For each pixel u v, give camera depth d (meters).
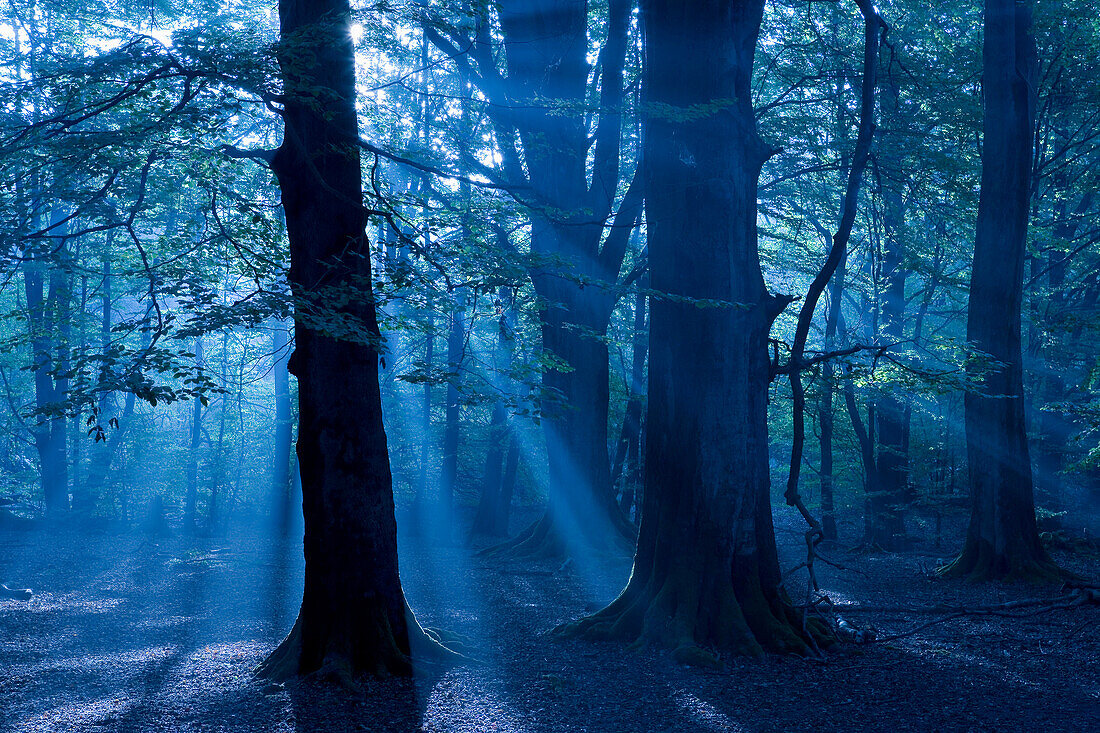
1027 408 22.03
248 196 9.88
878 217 18.97
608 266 17.25
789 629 9.32
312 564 8.45
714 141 9.43
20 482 26.41
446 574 16.14
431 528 26.78
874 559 18.92
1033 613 11.72
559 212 9.44
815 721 7.16
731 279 9.44
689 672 8.49
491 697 7.73
